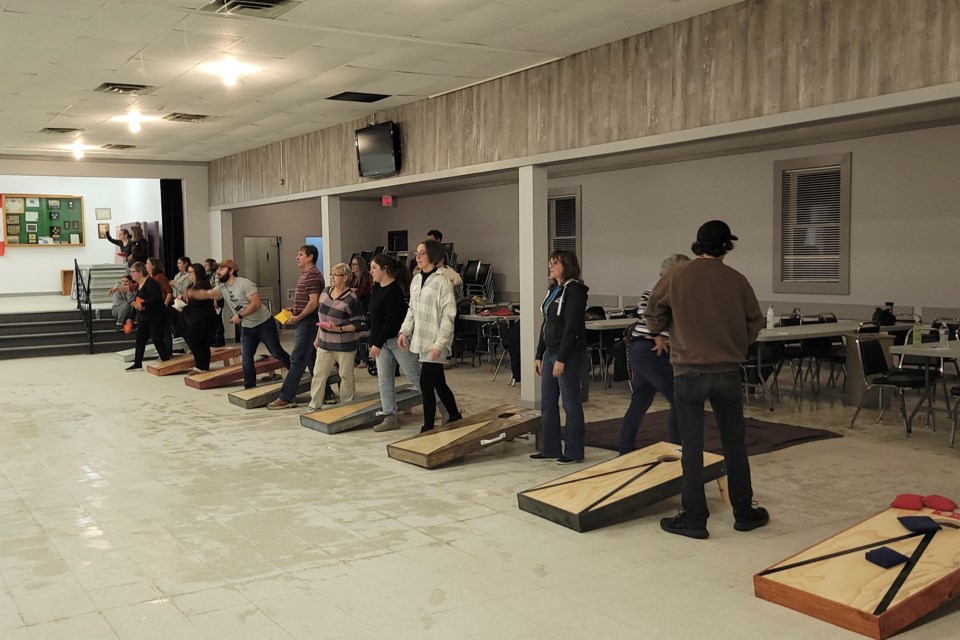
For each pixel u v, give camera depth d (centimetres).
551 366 566
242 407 805
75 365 1193
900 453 594
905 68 508
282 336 1560
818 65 555
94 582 366
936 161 922
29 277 1862
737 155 1130
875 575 326
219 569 380
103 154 1434
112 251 1958
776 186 1086
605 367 918
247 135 1233
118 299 1338
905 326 826
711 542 407
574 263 555
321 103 980
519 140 812
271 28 659
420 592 350
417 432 681
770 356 812
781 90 577
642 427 688
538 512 450
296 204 1819
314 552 401
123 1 581
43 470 571
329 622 321
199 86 877
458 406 804
